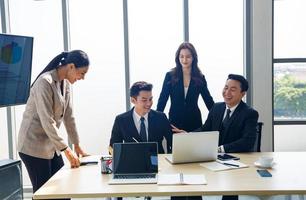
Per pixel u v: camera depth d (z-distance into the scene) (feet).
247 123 8.62
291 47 12.23
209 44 12.41
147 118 8.77
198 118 10.74
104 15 12.54
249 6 12.07
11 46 8.52
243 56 12.41
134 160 7.00
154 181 6.36
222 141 8.87
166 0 12.40
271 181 6.23
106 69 12.72
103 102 12.83
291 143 12.50
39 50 12.71
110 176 6.85
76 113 12.91
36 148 7.94
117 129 8.70
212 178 6.50
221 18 12.34
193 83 10.60
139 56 12.63
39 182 8.08
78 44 12.69
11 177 7.68
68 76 7.92
